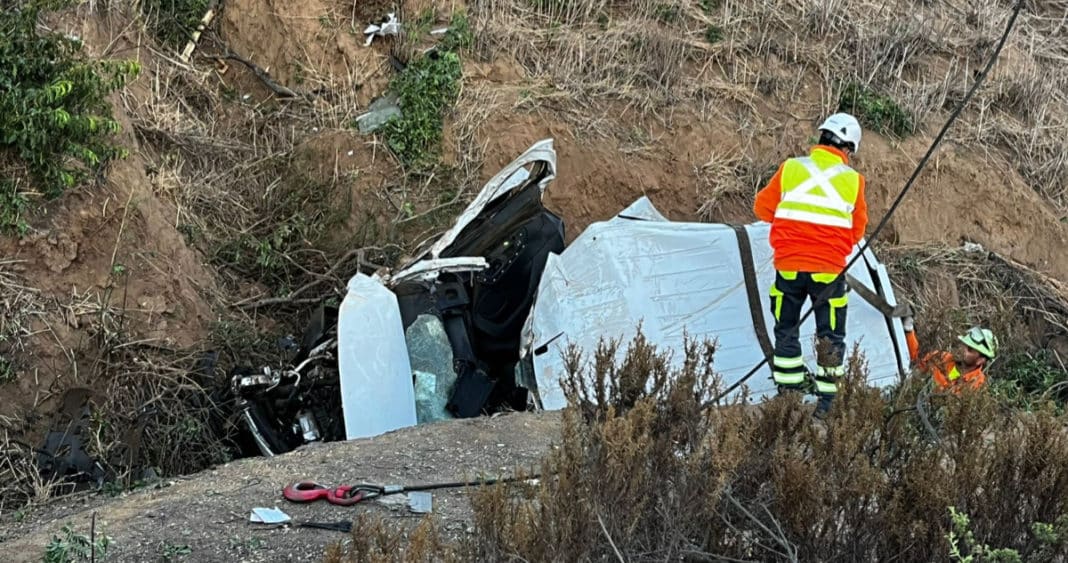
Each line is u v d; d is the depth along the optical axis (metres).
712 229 7.38
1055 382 9.38
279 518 4.74
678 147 9.71
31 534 4.83
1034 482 3.79
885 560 3.75
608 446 3.65
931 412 4.29
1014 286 10.15
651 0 10.53
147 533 4.64
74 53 6.86
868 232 10.02
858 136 6.76
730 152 9.87
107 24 8.65
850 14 11.25
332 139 9.03
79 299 6.58
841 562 3.76
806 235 6.48
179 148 8.67
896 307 7.26
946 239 10.29
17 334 6.17
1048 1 13.36
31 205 6.54
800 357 6.55
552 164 8.04
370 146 9.03
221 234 8.43
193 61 9.41
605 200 9.38
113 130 6.93
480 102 9.32
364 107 9.25
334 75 9.38
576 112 9.50
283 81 9.44
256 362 7.46
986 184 10.46
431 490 5.09
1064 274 10.67
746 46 10.47
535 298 7.34
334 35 9.45
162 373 6.66
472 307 7.67
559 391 6.93
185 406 6.66
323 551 4.44
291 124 9.21
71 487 5.88
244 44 9.58
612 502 3.60
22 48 6.51
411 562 3.37
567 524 3.46
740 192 9.71
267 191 8.77
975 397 4.11
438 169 9.09
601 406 4.21
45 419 6.13
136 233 7.13
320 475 5.31
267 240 8.54
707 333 7.14
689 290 7.21
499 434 5.91
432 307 7.30
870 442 4.05
